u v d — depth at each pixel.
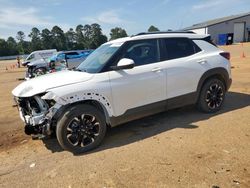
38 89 4.20
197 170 3.52
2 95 10.92
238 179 3.25
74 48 115.62
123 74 4.66
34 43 112.06
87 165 3.91
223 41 50.34
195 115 5.78
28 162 4.20
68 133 4.22
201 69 5.52
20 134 5.54
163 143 4.45
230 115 5.62
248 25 56.72
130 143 4.59
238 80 9.72
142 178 3.43
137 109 4.86
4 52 105.56
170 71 5.13
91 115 4.36
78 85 4.27
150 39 5.14
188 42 5.58
